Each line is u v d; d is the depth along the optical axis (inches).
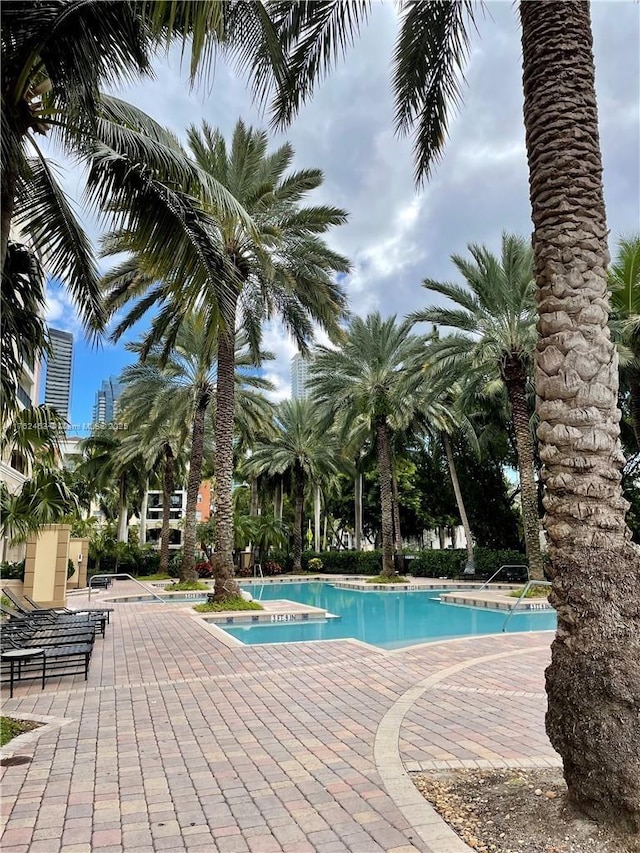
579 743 119.0
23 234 256.4
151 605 646.5
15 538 497.0
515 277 711.7
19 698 243.3
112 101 248.8
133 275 614.9
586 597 123.4
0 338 221.5
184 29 171.9
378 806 136.5
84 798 144.3
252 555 1296.8
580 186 141.6
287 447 1323.8
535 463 1067.3
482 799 137.0
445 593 839.1
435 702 233.6
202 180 236.8
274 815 133.6
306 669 299.9
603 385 134.0
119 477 1384.1
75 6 182.7
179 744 184.2
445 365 768.3
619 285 706.2
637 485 977.5
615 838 110.9
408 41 272.2
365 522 1612.9
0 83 182.5
